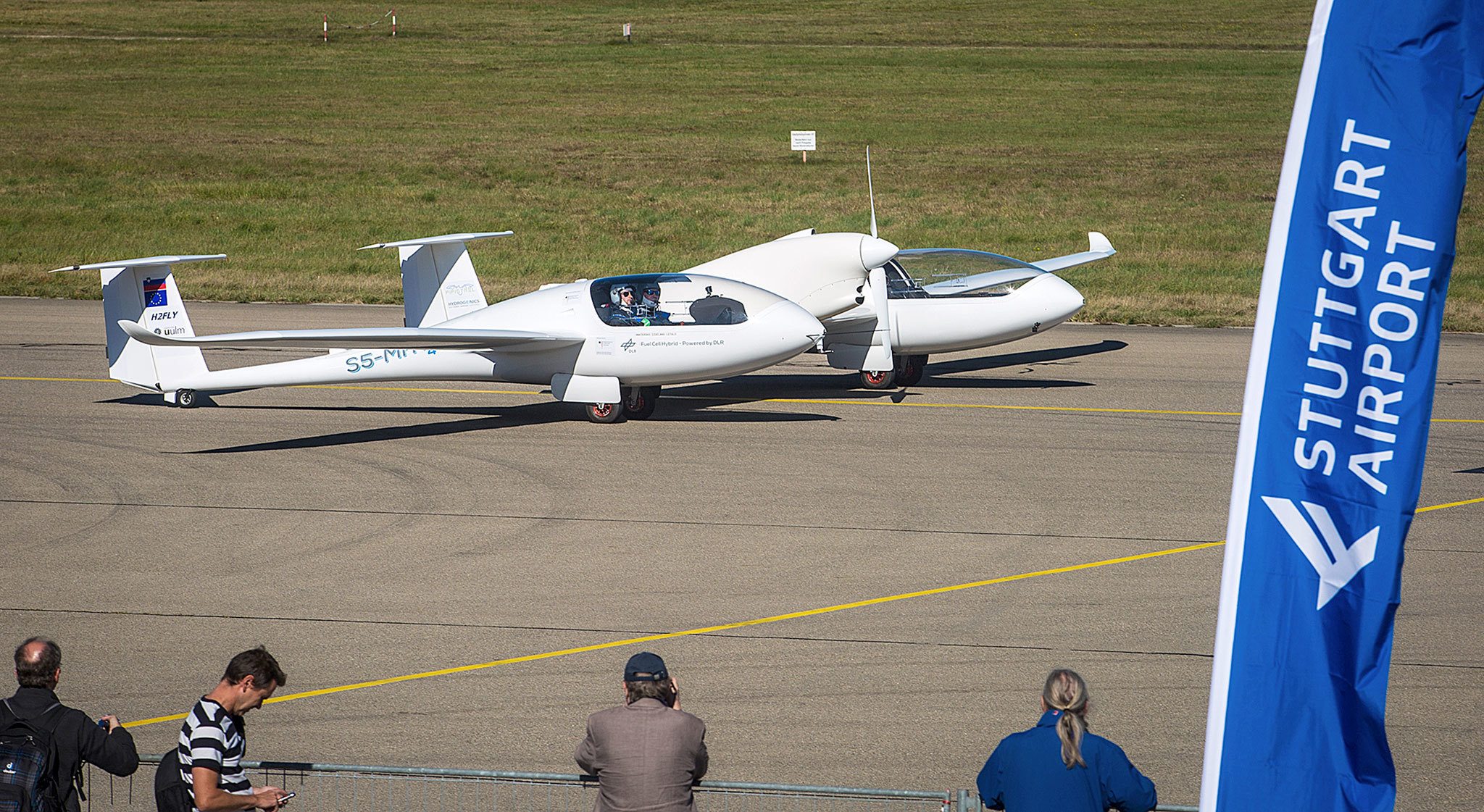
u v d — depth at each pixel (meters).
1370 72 21.03
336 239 145.62
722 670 37.12
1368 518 20.94
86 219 153.62
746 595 43.22
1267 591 21.47
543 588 43.84
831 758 31.67
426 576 45.03
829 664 37.50
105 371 82.75
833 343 77.50
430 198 171.62
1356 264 21.09
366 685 36.12
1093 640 39.41
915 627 40.47
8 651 38.09
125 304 71.44
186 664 37.47
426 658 37.94
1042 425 69.38
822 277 74.62
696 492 55.94
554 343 68.00
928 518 52.22
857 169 193.38
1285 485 21.44
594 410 69.88
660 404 75.44
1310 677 21.19
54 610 41.62
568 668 37.28
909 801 29.27
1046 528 50.88
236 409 73.50
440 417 71.62
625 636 39.72
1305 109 21.45
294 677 36.62
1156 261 132.50
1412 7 20.80
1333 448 21.19
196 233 147.75
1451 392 78.38
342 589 43.69
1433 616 41.50
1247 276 125.06
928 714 34.16
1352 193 21.14
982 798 22.14
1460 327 101.06
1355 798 20.89
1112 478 58.56
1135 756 31.86
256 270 126.38
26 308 105.94
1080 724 21.59
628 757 22.28
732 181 185.00
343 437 66.31
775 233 149.38
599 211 163.25
